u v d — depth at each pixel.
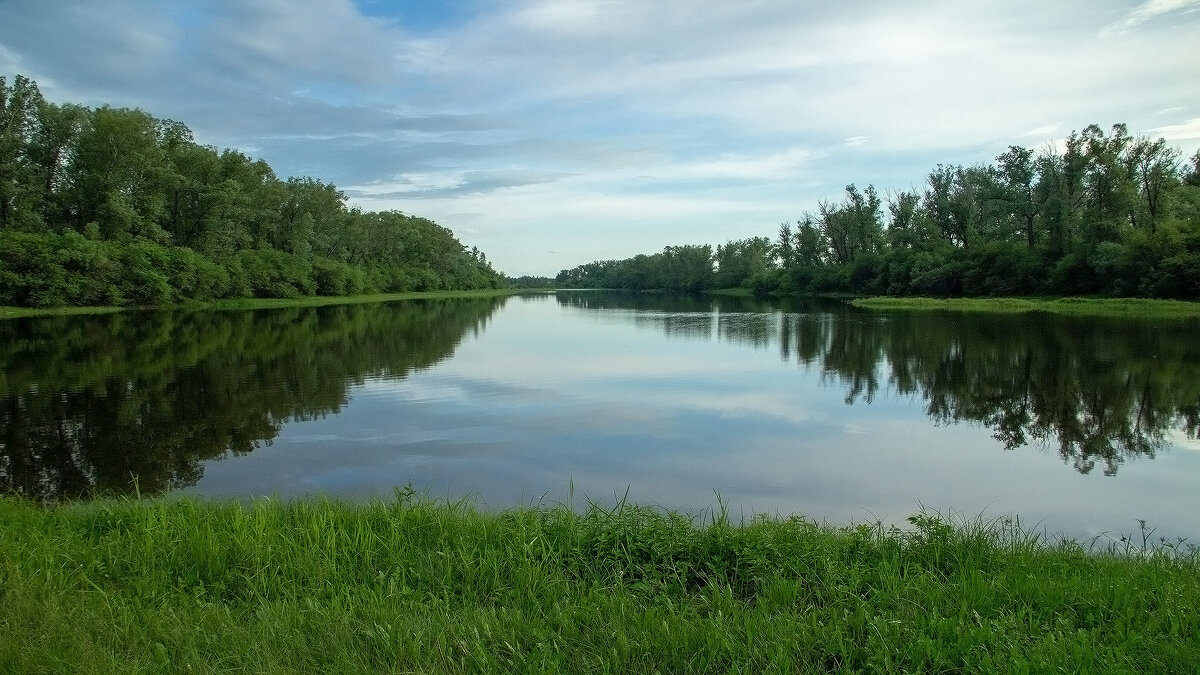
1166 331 34.66
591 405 17.55
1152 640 4.38
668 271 149.62
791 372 23.53
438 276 120.50
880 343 32.12
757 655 4.26
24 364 23.62
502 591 5.35
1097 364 24.44
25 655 4.16
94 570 5.64
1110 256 55.19
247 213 73.06
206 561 5.72
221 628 4.62
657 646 4.37
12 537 6.26
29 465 11.85
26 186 54.72
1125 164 59.31
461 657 4.30
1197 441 14.23
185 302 57.88
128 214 56.19
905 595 5.13
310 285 77.69
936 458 12.86
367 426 14.95
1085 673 3.99
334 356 27.11
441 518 6.98
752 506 10.09
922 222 81.94
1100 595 5.09
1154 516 9.89
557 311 63.72
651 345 32.12
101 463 11.99
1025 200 68.38
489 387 20.20
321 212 87.81
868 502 10.37
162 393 18.72
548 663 4.15
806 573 5.65
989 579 5.45
